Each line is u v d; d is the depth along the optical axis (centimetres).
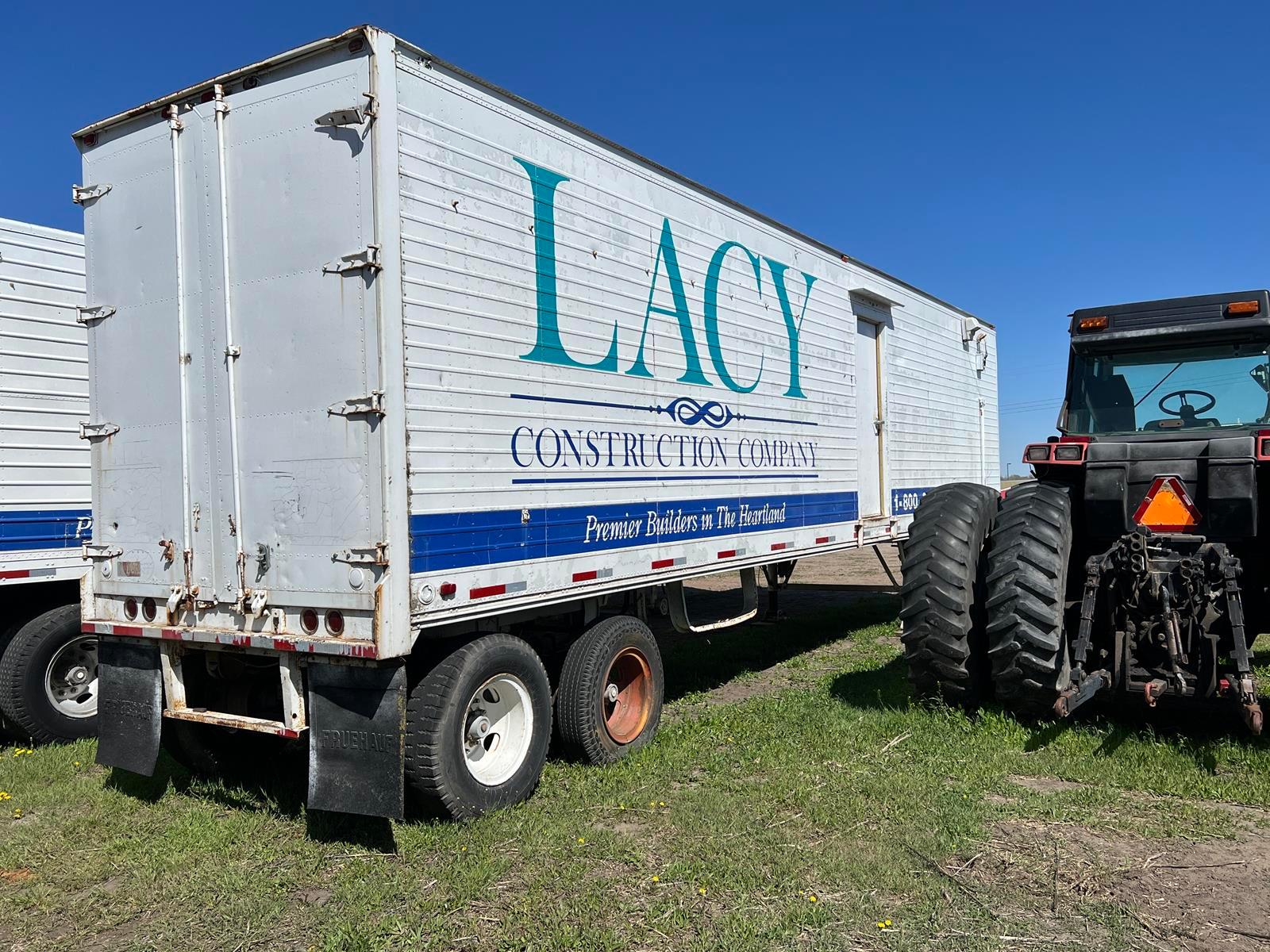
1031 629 541
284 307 462
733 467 740
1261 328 606
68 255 735
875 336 1022
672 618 695
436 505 455
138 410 519
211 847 449
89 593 540
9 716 656
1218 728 567
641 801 498
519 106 530
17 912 391
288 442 460
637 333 630
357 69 439
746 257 771
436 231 464
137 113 514
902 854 413
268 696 561
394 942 353
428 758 456
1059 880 387
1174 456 566
